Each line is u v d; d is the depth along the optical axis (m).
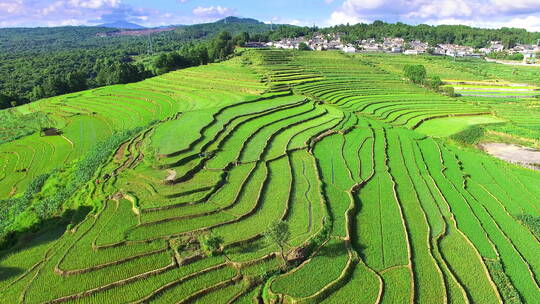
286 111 87.81
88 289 29.62
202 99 99.94
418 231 43.12
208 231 37.84
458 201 52.12
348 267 34.78
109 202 42.59
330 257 36.22
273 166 56.19
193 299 29.98
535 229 46.25
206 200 43.81
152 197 43.12
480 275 36.59
